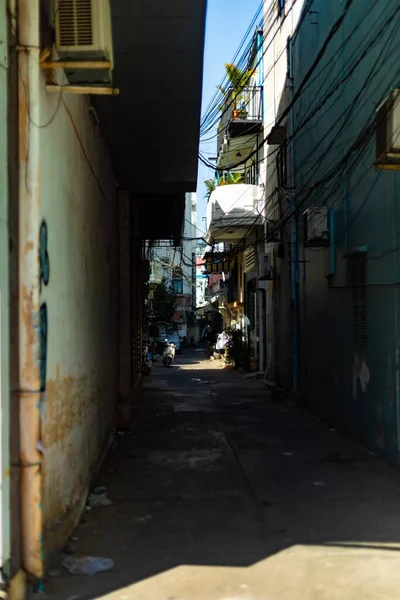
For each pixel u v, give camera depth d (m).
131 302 10.67
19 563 3.47
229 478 6.33
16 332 3.50
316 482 6.13
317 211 9.21
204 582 3.76
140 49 5.64
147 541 4.47
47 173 3.95
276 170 15.12
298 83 12.05
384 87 6.65
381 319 6.98
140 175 9.65
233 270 28.03
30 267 3.52
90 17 3.79
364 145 7.40
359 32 7.65
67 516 4.46
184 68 5.97
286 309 13.66
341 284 8.70
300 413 10.85
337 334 8.99
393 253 6.52
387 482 6.11
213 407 11.85
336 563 4.07
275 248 14.94
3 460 3.29
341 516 5.06
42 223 3.75
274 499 5.56
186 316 56.81
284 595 3.58
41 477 3.56
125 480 6.27
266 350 17.88
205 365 27.67
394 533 4.64
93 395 6.20
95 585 3.69
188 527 4.79
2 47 3.40
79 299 5.32
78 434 5.11
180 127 7.45
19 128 3.53
